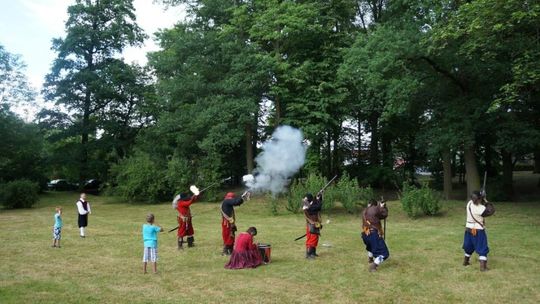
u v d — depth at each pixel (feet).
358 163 108.88
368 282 28.37
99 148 120.16
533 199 74.90
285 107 89.86
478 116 60.13
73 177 126.82
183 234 40.73
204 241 44.73
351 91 86.63
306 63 80.02
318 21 86.02
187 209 41.14
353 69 65.26
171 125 88.43
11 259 36.70
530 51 44.86
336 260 34.71
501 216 54.80
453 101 63.72
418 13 63.98
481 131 66.54
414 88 61.05
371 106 88.94
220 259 36.06
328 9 90.12
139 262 35.35
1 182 105.60
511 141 60.85
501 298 24.81
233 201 38.06
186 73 89.76
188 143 92.89
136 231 53.42
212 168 90.12
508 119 61.52
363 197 65.77
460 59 59.21
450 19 49.96
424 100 68.80
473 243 31.17
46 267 33.71
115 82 117.91
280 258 35.83
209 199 87.45
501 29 42.96
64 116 121.49
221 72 90.17
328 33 86.43
